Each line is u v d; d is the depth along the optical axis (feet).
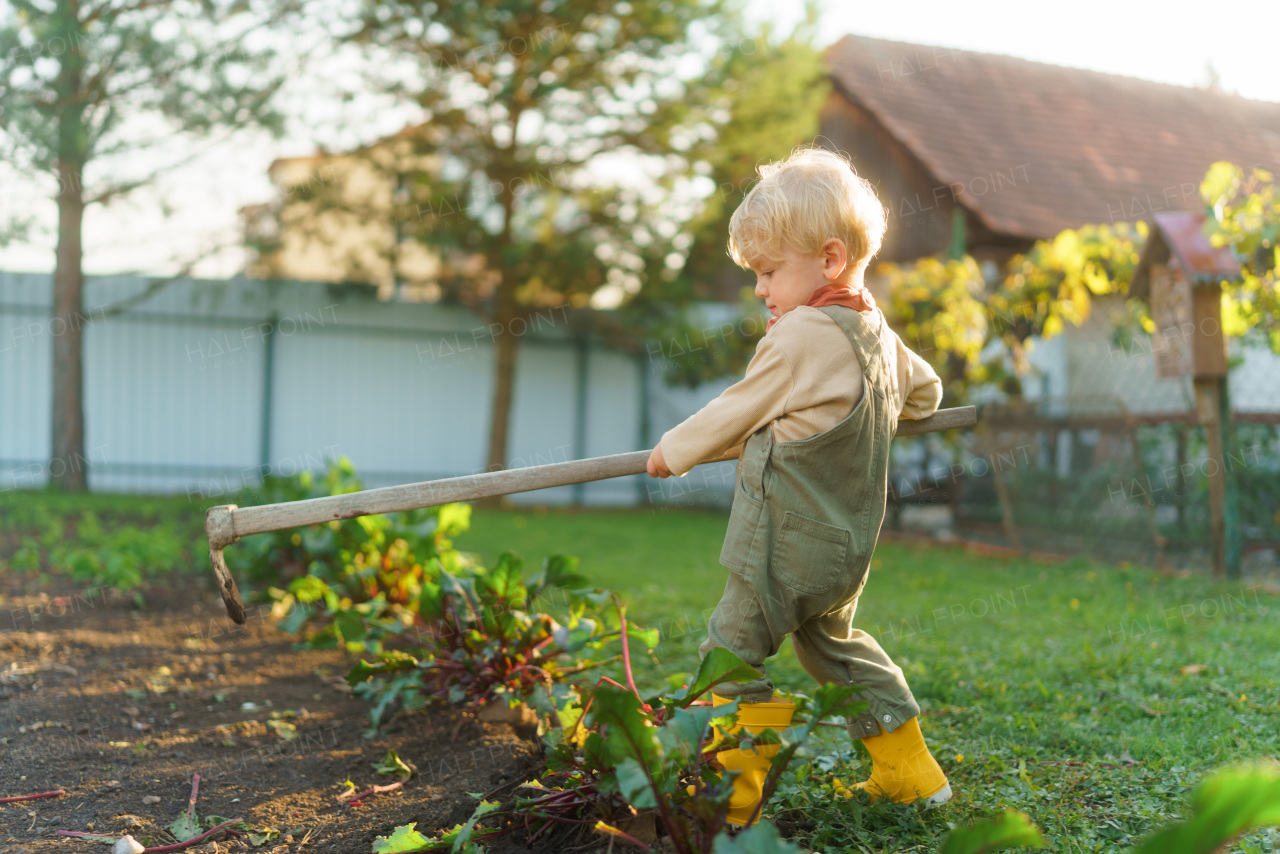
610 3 28.09
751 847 4.01
